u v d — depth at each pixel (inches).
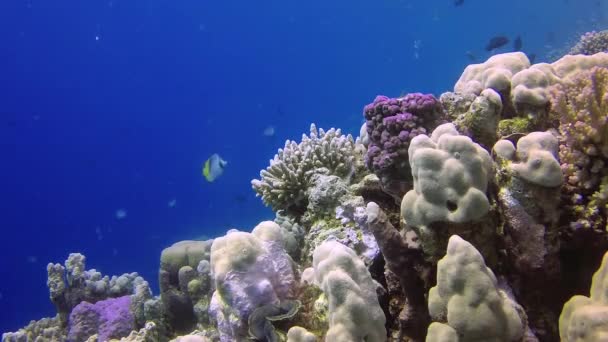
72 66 2266.2
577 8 1325.0
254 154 1785.2
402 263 97.6
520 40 580.4
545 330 94.5
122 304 254.8
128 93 2436.0
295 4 2773.1
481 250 91.7
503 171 94.6
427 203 90.0
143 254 1289.4
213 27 2778.1
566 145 107.5
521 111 123.0
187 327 233.0
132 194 1723.7
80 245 1515.7
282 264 100.4
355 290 81.5
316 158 166.9
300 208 168.9
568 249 98.7
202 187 1467.8
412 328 100.2
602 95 100.3
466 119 121.6
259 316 91.0
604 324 71.1
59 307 277.6
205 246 248.5
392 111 124.5
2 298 1071.0
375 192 144.5
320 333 90.4
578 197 98.7
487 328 73.0
